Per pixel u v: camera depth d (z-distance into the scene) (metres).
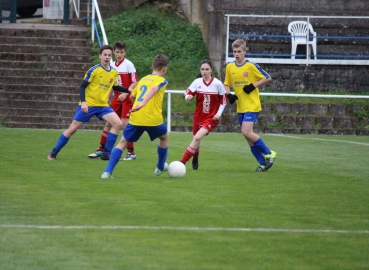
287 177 29.55
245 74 30.78
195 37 67.25
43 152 36.50
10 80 59.19
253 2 67.69
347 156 38.78
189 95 30.86
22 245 16.69
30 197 22.83
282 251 16.78
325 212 21.64
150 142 45.06
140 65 62.50
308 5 68.25
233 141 47.16
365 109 59.00
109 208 21.22
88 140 44.09
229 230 18.70
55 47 62.88
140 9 71.62
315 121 57.75
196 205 22.06
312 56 65.12
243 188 26.00
